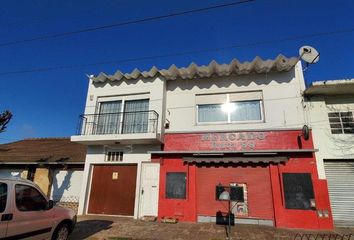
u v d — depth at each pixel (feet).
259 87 35.76
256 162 31.40
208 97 37.55
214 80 37.73
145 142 36.04
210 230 26.58
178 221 31.42
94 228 27.22
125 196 35.81
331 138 31.63
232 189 30.68
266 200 30.25
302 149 30.22
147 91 38.27
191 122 36.47
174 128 36.73
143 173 35.70
